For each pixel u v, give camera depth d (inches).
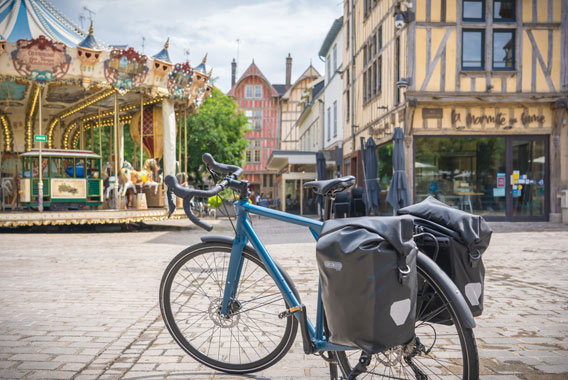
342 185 77.6
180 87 634.8
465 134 551.2
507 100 541.6
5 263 273.4
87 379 97.9
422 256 71.7
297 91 2198.6
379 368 81.3
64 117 829.2
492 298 172.2
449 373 82.9
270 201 1450.5
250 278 95.6
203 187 1095.0
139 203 627.2
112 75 565.0
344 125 924.6
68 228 601.6
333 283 65.5
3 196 714.2
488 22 544.4
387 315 62.6
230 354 99.7
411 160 547.2
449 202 555.8
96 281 213.8
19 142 797.9
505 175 560.7
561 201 540.1
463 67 546.9
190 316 101.3
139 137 741.9
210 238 97.7
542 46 547.2
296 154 973.2
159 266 261.1
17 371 102.3
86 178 602.5
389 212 637.9
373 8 699.4
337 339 68.2
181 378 98.1
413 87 537.6
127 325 139.8
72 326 138.8
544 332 130.3
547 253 290.0
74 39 677.9
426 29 537.0
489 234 74.2
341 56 962.7
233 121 1151.0
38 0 663.8
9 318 148.3
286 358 110.5
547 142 560.7
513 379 96.6
